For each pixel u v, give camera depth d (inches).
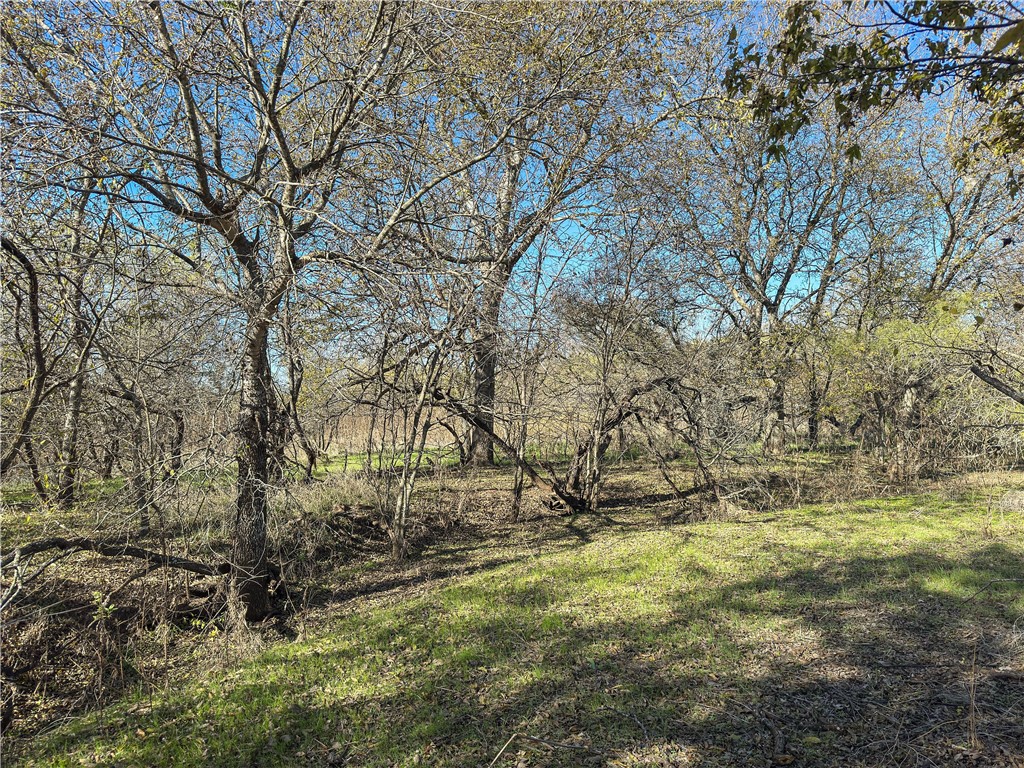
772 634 231.8
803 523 427.8
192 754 179.3
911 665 199.8
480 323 299.6
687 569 322.3
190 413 286.0
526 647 233.9
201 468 255.4
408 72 321.4
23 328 246.7
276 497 293.0
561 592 298.7
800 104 166.9
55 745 192.2
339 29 315.9
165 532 283.7
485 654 230.4
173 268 254.7
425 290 283.7
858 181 747.4
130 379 267.6
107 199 247.3
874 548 348.2
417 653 237.9
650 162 451.8
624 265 465.4
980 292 499.5
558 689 200.1
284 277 254.5
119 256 239.9
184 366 261.9
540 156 382.3
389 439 625.6
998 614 238.7
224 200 288.8
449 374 441.7
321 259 264.5
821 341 608.4
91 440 274.5
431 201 310.0
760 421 562.9
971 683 178.2
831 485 573.0
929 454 589.3
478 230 340.2
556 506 510.0
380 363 348.8
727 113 474.6
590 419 509.7
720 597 274.8
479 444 683.4
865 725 167.3
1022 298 431.5
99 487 317.1
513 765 161.8
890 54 157.5
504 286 265.1
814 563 323.0
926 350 484.4
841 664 203.8
